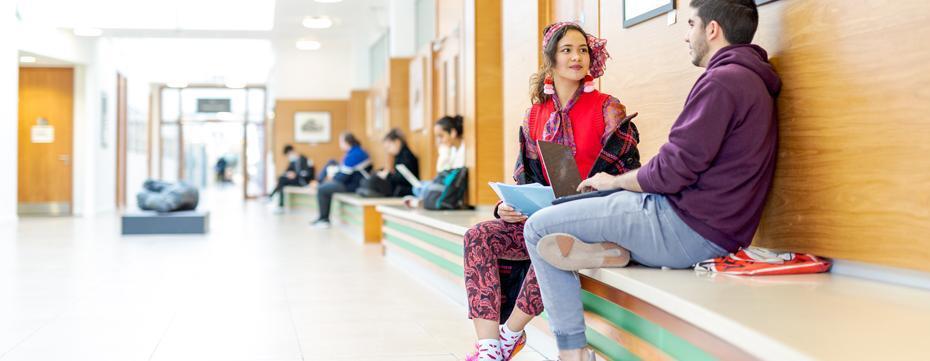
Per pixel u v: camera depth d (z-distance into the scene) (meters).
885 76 1.95
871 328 1.44
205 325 3.50
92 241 7.80
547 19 4.21
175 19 11.38
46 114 12.87
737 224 2.06
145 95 18.02
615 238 2.15
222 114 19.33
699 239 2.07
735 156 2.03
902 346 1.30
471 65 5.75
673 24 2.85
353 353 2.97
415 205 6.39
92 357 2.87
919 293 1.81
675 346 1.83
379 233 7.76
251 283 4.88
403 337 3.27
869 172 2.01
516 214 2.60
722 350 1.57
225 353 2.95
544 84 2.63
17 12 10.77
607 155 2.43
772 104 2.13
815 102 2.19
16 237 8.23
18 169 12.84
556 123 2.57
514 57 4.62
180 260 6.15
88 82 12.94
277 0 10.50
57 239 8.02
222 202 18.55
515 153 4.60
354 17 11.70
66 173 12.89
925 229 1.85
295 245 7.52
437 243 4.59
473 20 5.72
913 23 1.87
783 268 2.08
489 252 2.60
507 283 2.77
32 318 3.63
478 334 2.57
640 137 3.12
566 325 2.24
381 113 12.17
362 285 4.82
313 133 16.56
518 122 4.54
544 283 2.26
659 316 1.91
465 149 5.94
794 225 2.29
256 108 19.41
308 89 16.55
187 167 20.89
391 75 10.12
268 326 3.49
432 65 7.79
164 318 3.66
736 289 1.85
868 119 2.01
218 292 4.49
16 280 4.92
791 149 2.30
